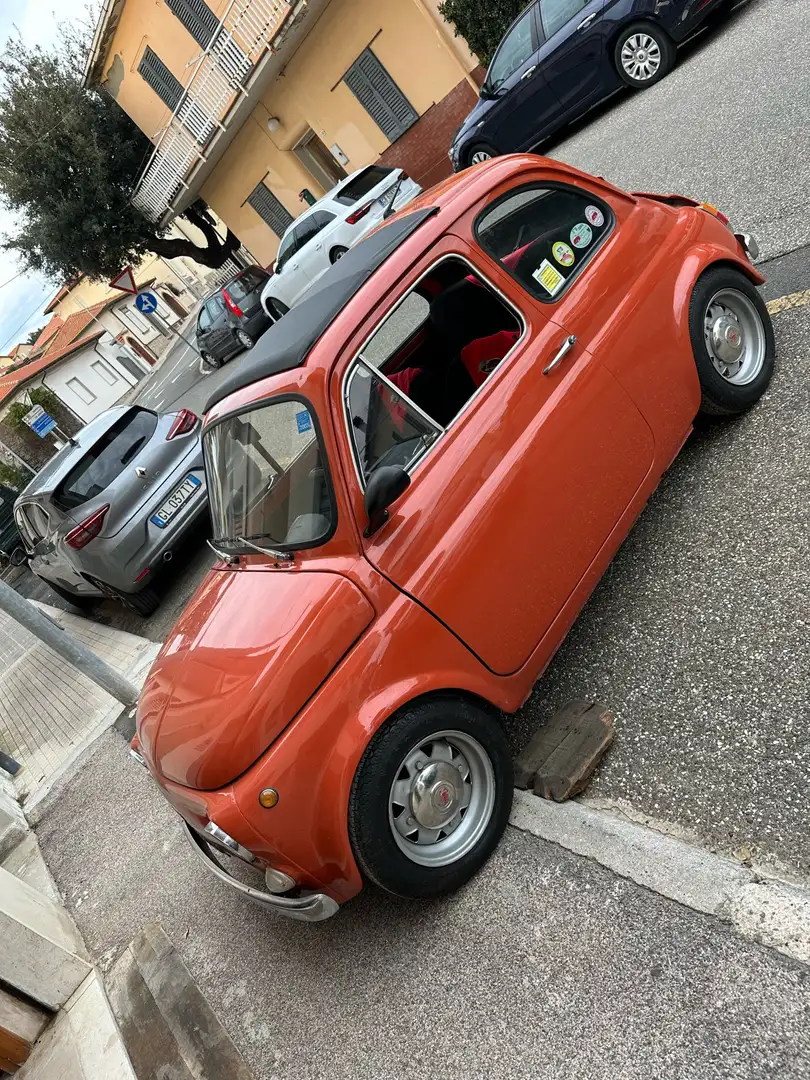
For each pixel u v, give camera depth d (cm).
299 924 326
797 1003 188
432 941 272
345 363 276
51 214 2175
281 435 285
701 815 244
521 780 297
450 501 274
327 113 1555
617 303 322
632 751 280
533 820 282
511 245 307
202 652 281
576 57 918
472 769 279
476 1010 242
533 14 961
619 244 333
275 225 1972
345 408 272
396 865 256
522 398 292
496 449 285
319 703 246
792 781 234
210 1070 294
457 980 254
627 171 727
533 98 984
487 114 1038
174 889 415
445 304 317
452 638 268
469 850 275
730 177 568
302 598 259
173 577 809
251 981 320
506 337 315
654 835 247
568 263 319
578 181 334
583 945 235
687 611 313
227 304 1600
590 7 881
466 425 285
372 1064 254
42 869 526
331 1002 283
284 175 1789
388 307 287
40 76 2119
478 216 304
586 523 303
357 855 252
